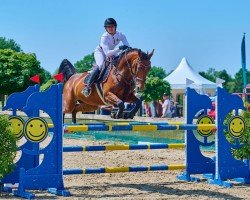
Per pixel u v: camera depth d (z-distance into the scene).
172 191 8.48
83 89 10.09
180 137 19.52
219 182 9.19
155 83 35.84
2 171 7.68
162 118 29.03
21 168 7.97
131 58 9.23
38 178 8.03
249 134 9.33
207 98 9.84
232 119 9.27
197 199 7.71
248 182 9.43
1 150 7.68
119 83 9.39
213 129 9.24
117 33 10.00
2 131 7.69
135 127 8.65
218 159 9.23
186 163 9.69
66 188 8.66
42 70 45.66
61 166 8.20
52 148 8.17
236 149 9.49
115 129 8.55
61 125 8.20
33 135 7.99
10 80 43.56
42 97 8.08
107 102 9.74
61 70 11.21
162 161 12.29
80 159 12.47
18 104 8.23
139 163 11.89
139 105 9.55
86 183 9.28
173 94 39.50
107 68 9.66
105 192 8.34
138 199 7.60
